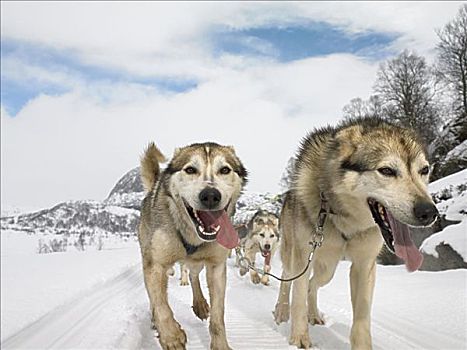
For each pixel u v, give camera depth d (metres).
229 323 0.93
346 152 0.66
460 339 0.72
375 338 0.77
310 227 0.74
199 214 0.74
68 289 1.13
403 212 0.58
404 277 1.32
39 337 0.74
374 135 0.65
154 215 0.78
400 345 0.73
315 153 0.75
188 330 0.86
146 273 0.76
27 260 1.81
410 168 0.61
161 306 0.72
